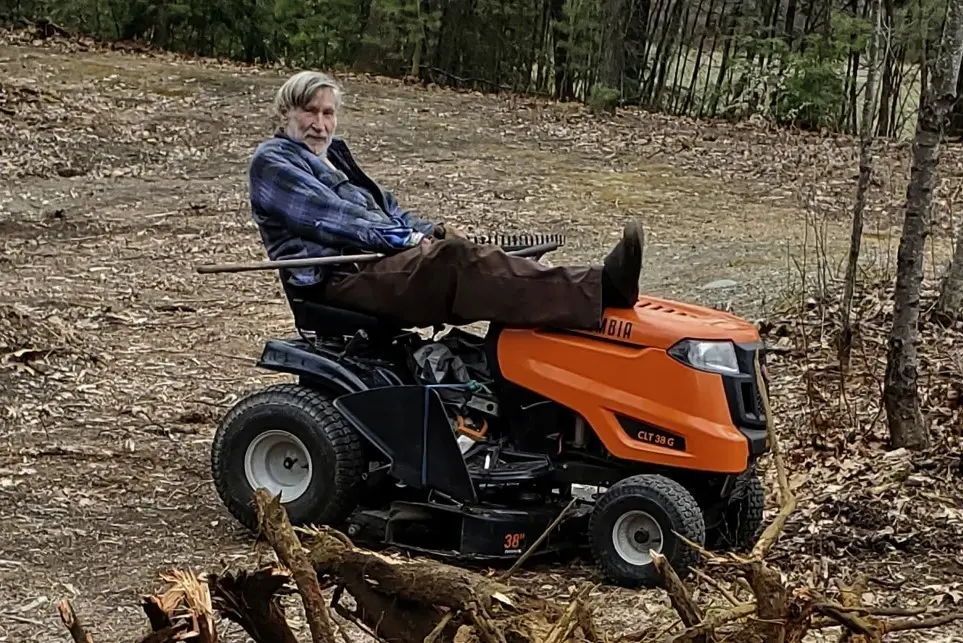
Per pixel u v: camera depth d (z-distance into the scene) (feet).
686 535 16.63
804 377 26.81
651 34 83.76
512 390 18.02
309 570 10.38
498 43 86.12
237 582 10.82
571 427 18.10
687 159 61.93
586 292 17.60
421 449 17.75
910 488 20.95
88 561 17.88
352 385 18.24
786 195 53.78
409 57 85.97
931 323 30.66
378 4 84.23
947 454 21.98
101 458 22.99
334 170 19.62
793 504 12.03
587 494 18.58
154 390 27.89
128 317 34.60
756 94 75.51
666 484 16.98
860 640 11.00
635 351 17.48
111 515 19.94
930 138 21.54
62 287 37.58
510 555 17.66
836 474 21.94
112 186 53.06
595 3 81.05
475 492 17.60
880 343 29.71
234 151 60.49
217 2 85.97
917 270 22.16
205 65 80.84
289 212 18.60
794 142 66.39
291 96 19.44
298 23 85.92
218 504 20.75
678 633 10.85
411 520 18.12
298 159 19.19
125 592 16.72
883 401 23.49
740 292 36.24
